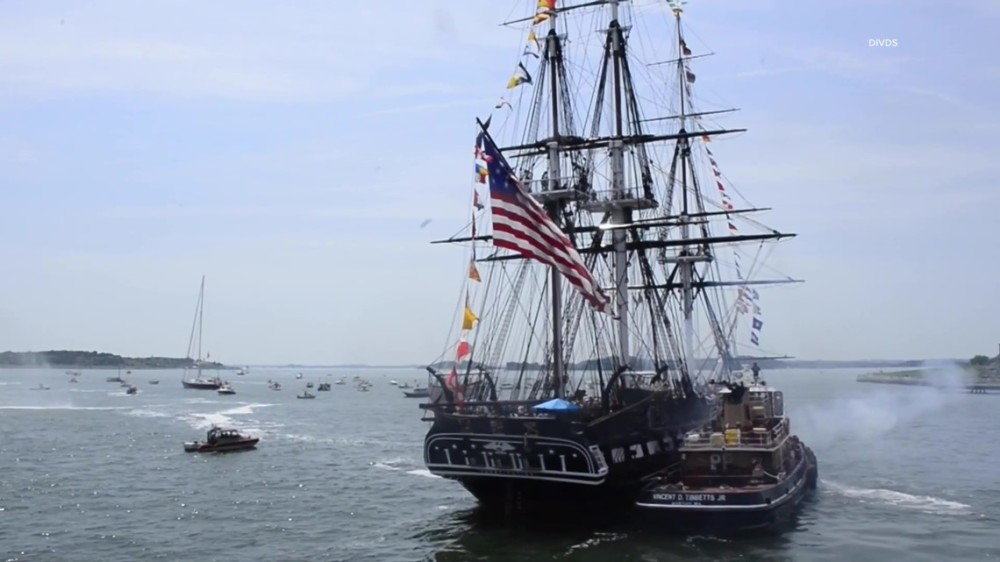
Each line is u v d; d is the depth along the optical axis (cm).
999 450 9438
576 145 6612
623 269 7419
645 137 7481
